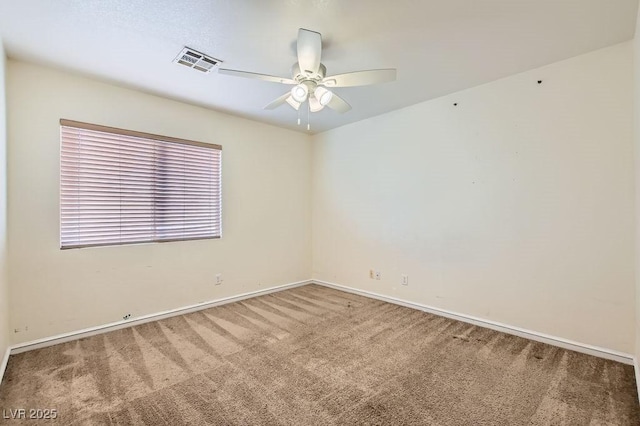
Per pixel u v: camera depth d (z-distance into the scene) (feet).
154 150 10.36
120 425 5.28
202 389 6.34
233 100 10.77
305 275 15.26
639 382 6.21
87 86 8.97
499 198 9.27
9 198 7.73
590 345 7.73
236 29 6.64
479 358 7.61
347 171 13.84
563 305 8.15
